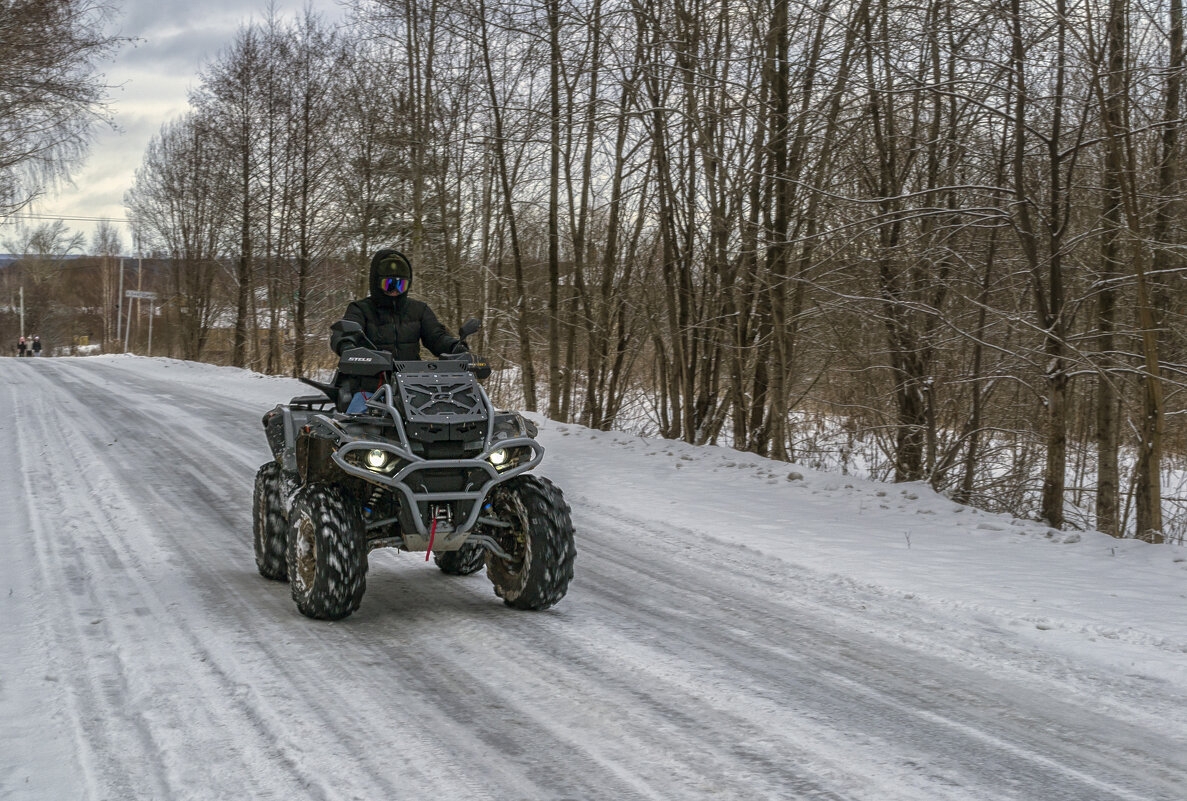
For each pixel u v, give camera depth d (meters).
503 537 6.16
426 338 6.64
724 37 13.30
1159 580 7.16
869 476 13.23
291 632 5.43
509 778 3.57
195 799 3.35
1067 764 3.80
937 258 11.17
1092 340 11.38
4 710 4.15
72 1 20.70
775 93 12.58
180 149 45.25
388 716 4.18
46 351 89.06
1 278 96.94
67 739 3.86
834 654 5.21
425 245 23.03
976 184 11.24
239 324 40.47
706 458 12.83
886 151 11.68
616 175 15.88
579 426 16.14
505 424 5.90
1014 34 9.86
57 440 13.94
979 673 4.93
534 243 20.86
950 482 11.84
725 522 9.09
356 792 3.43
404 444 5.50
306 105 33.09
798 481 11.27
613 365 17.11
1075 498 13.32
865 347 12.80
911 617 5.98
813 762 3.76
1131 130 9.18
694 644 5.34
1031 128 9.74
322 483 5.80
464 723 4.11
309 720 4.11
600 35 14.37
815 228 12.30
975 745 3.97
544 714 4.24
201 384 27.09
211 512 9.22
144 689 4.44
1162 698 4.59
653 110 12.95
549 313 17.89
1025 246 9.88
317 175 33.25
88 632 5.31
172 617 5.67
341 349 6.04
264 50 34.50
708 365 15.26
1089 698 4.58
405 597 6.33
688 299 15.06
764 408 14.50
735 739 3.98
